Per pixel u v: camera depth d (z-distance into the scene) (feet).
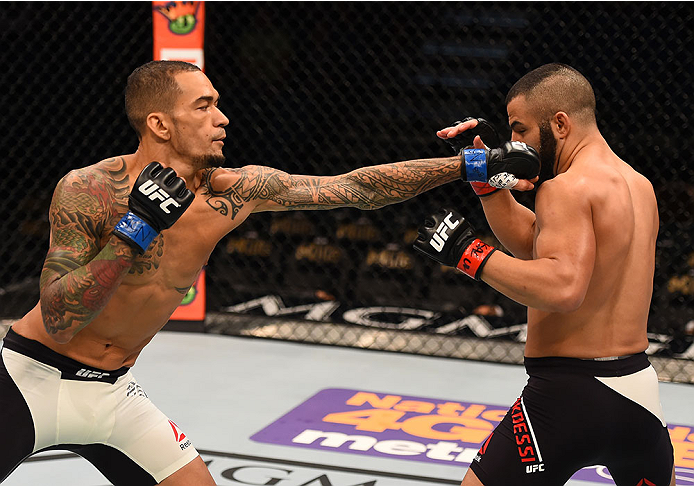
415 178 5.98
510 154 5.62
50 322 5.09
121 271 4.97
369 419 10.91
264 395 11.86
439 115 18.90
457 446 9.96
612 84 17.74
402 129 18.97
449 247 5.45
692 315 15.48
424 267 17.22
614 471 5.79
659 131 16.56
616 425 5.41
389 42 19.08
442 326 16.06
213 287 18.04
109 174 5.48
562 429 5.42
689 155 17.04
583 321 5.48
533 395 5.56
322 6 18.93
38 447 5.63
